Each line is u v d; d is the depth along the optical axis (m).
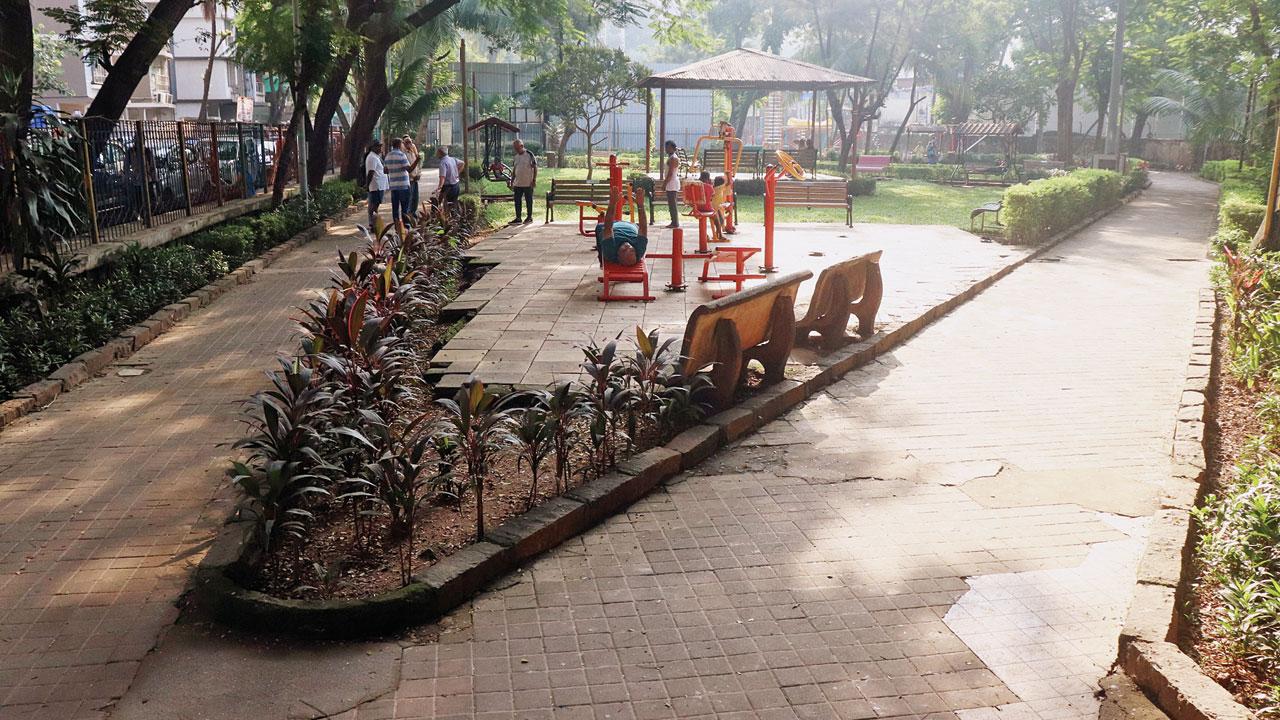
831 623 4.68
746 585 5.08
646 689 4.16
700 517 5.94
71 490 6.32
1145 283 14.55
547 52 47.44
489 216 21.77
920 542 5.58
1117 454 7.04
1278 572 4.77
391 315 8.62
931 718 3.96
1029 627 4.64
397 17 26.16
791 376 8.65
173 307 11.58
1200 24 28.72
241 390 8.62
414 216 17.11
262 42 20.81
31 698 4.09
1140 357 9.94
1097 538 5.62
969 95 56.53
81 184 12.30
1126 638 4.29
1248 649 4.38
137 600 4.91
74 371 8.82
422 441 5.28
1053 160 49.94
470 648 4.50
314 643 4.55
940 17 49.00
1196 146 47.41
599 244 12.46
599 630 4.64
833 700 4.08
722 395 7.54
